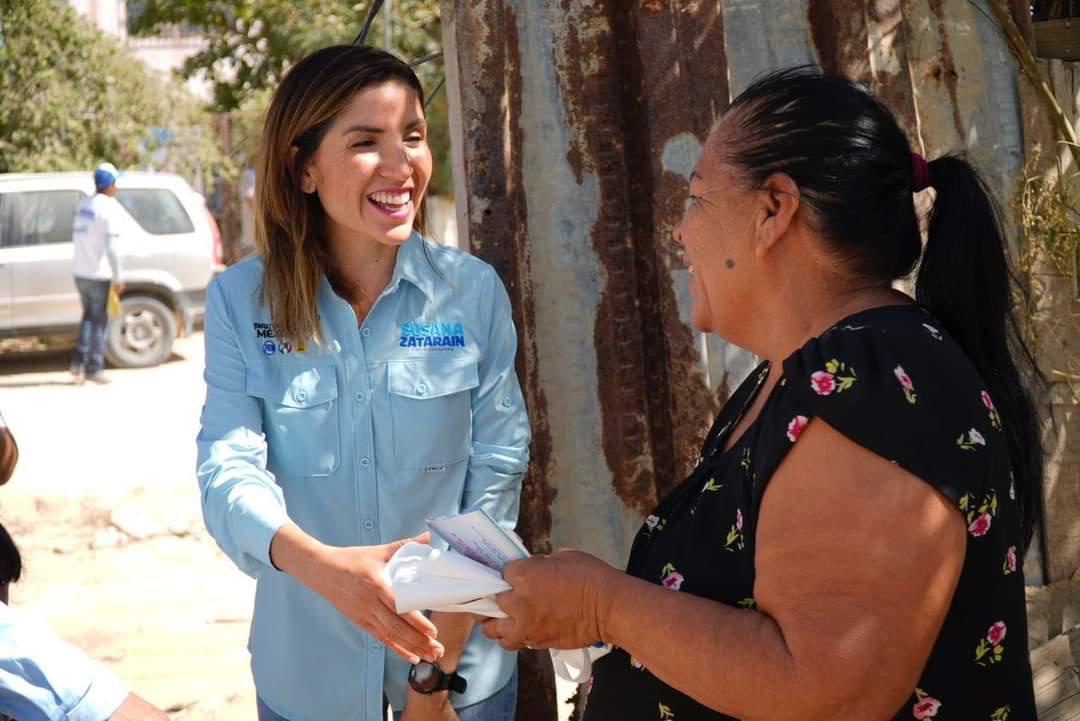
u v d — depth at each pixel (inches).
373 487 98.0
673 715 68.9
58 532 285.6
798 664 59.1
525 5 117.7
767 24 119.4
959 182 67.7
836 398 60.1
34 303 508.4
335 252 99.8
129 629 228.5
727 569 65.7
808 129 65.1
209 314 98.7
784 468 61.5
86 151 718.5
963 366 62.8
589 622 67.7
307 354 97.3
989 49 129.8
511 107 118.8
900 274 67.7
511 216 119.2
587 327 119.5
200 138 743.7
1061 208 131.0
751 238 66.9
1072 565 134.1
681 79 115.6
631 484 119.9
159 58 1089.4
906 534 58.2
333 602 87.4
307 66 97.0
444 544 93.8
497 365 102.7
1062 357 132.5
